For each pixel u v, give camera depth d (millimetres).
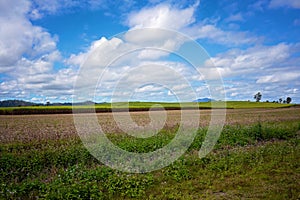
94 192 7434
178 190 7879
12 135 16828
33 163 10023
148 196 7566
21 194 7516
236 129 17672
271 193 7363
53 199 7055
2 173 8984
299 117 31406
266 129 17172
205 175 9070
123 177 8430
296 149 12359
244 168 9742
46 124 25188
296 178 8508
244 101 87938
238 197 7227
